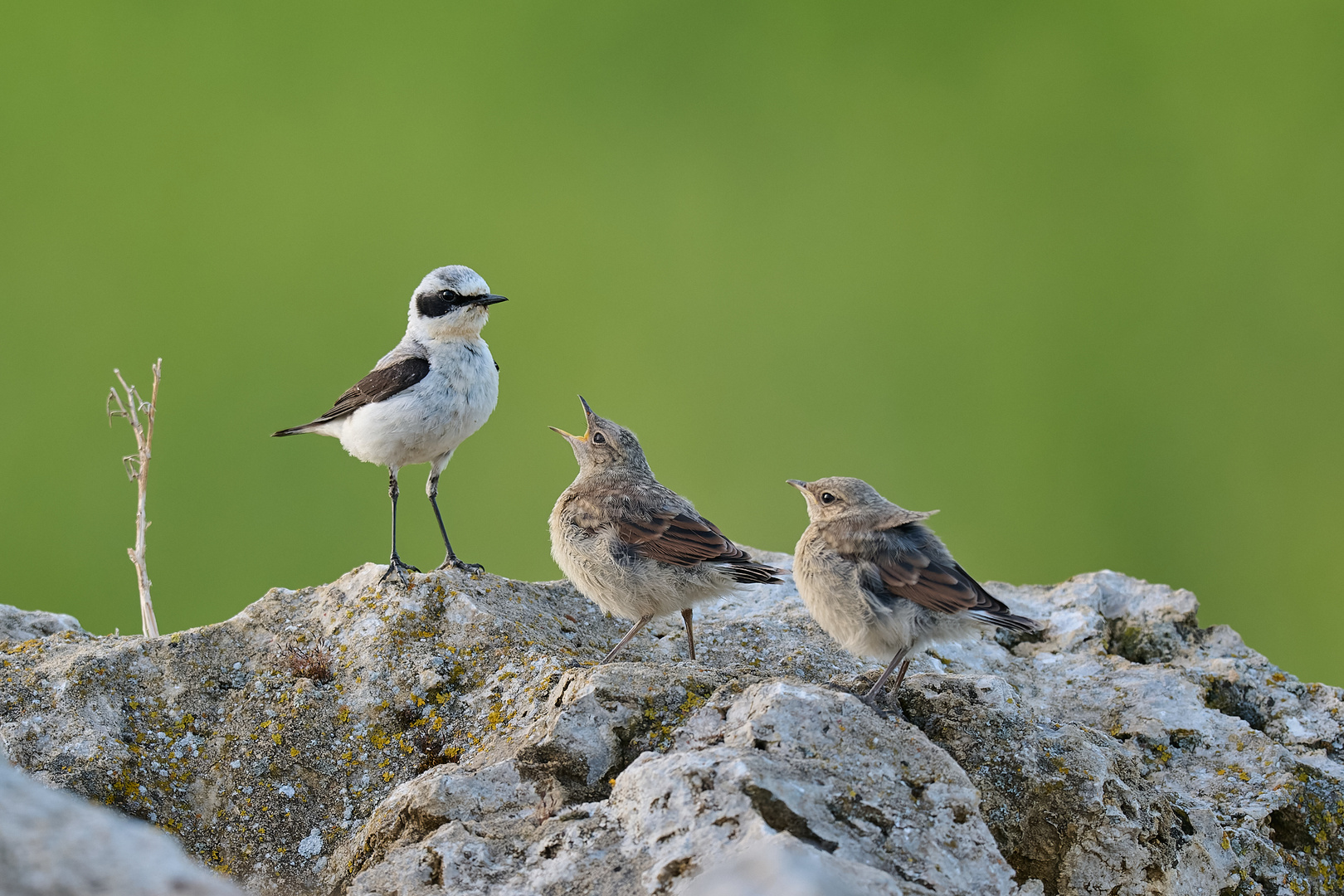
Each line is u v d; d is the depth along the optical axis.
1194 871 10.22
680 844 8.32
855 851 8.51
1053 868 9.89
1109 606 15.87
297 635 12.88
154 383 15.13
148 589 14.85
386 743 11.62
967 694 10.95
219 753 11.57
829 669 13.28
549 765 9.94
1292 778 11.95
